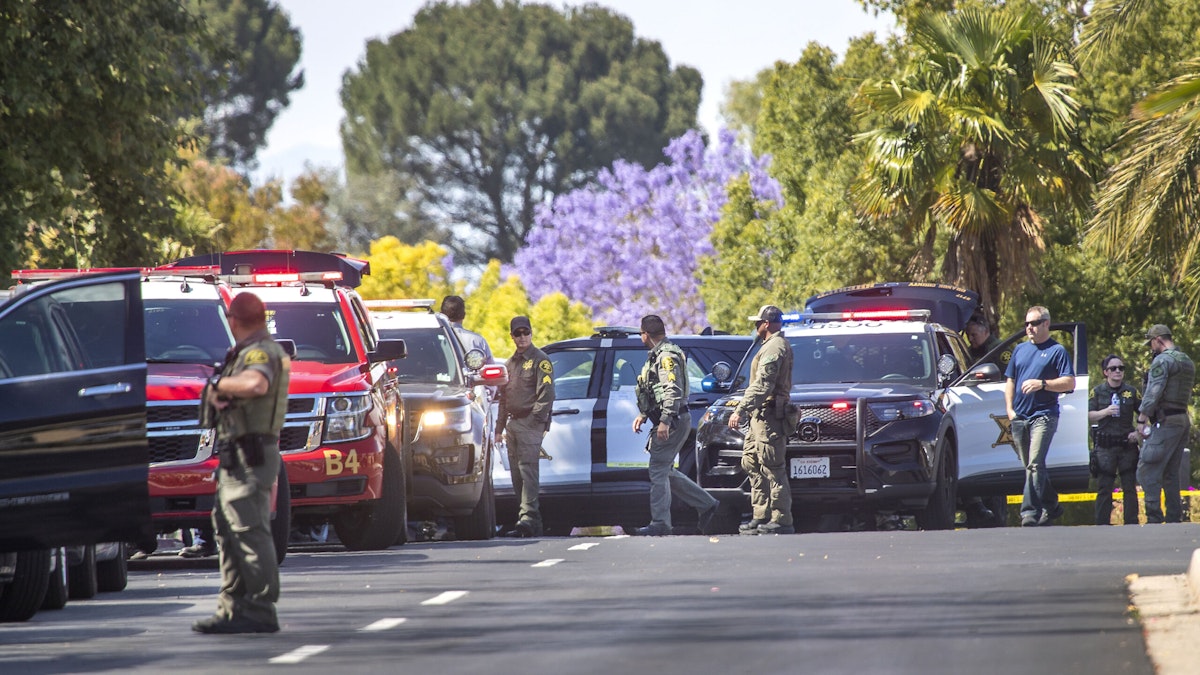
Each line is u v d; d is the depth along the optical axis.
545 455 68.00
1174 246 55.88
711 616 31.94
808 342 63.47
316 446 50.16
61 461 34.06
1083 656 25.89
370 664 27.25
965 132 98.19
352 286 60.22
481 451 60.09
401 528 54.72
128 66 75.69
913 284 73.50
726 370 62.78
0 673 27.61
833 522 70.12
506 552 50.19
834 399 58.12
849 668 25.33
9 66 72.50
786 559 43.50
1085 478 62.44
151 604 39.34
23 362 34.16
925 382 61.41
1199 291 59.03
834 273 155.88
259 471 32.59
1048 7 129.62
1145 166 55.22
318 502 50.16
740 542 50.06
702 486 60.75
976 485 61.81
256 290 56.06
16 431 33.75
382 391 53.81
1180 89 40.75
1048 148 97.94
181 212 109.31
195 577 47.44
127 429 34.50
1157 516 70.19
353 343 54.50
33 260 87.12
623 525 72.44
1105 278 140.38
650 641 28.75
